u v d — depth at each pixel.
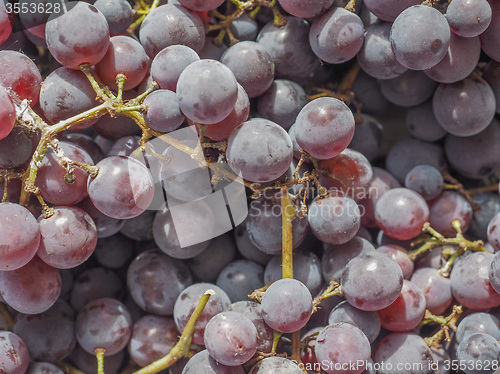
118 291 0.56
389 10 0.53
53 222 0.50
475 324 0.53
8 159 0.50
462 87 0.54
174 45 0.51
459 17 0.52
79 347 0.54
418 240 0.55
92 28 0.50
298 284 0.51
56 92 0.50
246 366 0.51
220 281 0.55
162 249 0.54
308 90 0.56
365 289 0.51
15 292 0.50
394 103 0.57
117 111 0.50
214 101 0.48
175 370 0.53
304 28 0.54
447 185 0.56
